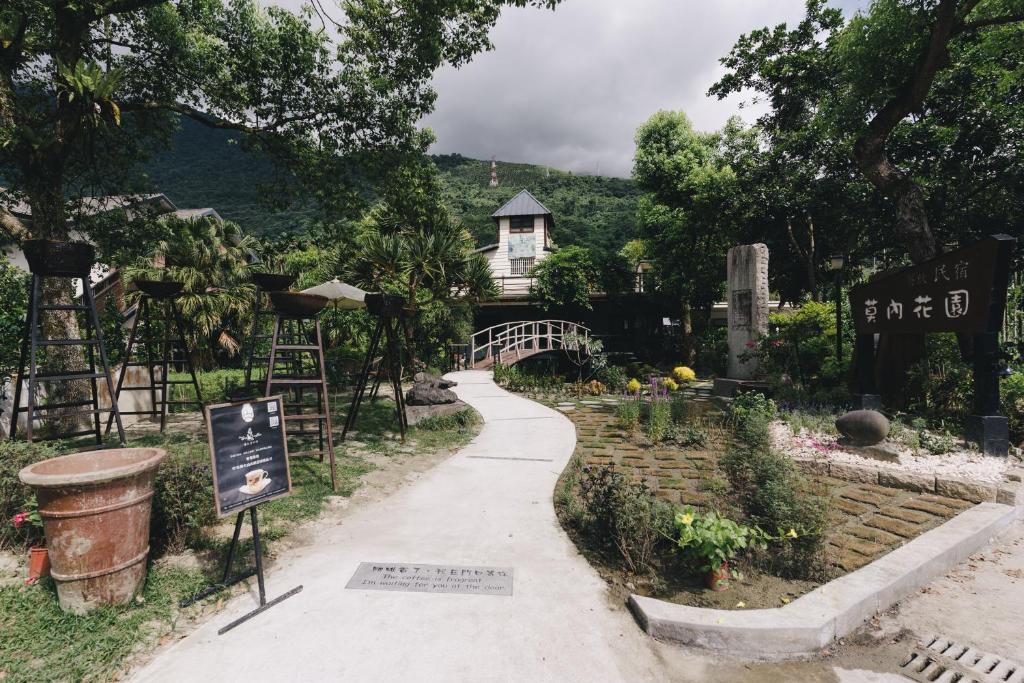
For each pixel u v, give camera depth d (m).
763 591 3.31
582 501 5.01
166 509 3.80
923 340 8.73
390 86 9.97
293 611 3.12
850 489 5.38
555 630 2.96
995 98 12.62
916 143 14.19
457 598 3.28
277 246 25.06
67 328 7.80
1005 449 6.01
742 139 20.33
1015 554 4.11
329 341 15.91
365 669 2.58
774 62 16.05
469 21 9.34
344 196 11.48
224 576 3.50
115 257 10.96
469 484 5.72
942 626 3.12
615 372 14.70
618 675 2.60
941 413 7.62
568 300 22.77
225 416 3.17
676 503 4.81
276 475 3.42
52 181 7.79
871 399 8.13
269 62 9.69
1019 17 9.05
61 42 7.59
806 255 19.17
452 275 13.84
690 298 23.48
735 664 2.74
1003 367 7.44
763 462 4.25
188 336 16.34
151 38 9.47
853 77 10.48
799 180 17.19
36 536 3.86
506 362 17.28
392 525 4.53
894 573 3.47
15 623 2.95
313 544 4.14
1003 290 6.09
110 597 3.06
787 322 12.13
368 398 12.03
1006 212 14.21
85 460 3.39
